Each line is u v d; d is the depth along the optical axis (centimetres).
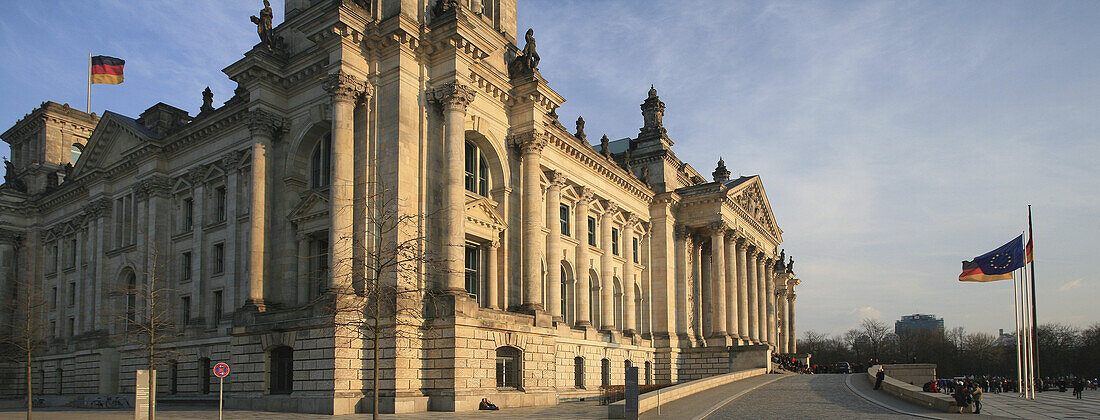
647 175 9756
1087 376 19575
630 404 3969
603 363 7856
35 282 8825
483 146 6044
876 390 6338
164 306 6619
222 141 6531
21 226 9019
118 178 7669
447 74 5409
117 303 7356
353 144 5250
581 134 8231
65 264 8481
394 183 5094
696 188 9681
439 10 5659
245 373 5291
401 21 5225
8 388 8556
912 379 8862
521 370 5497
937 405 4831
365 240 5034
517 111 6222
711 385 6631
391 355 4806
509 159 6156
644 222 9338
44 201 8806
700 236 10006
